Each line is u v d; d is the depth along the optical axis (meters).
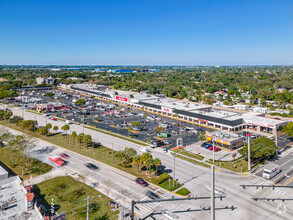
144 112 175.75
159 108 171.25
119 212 52.47
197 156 88.25
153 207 54.91
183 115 152.75
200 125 137.75
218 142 99.81
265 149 79.81
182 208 54.41
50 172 73.50
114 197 59.16
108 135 115.19
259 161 83.38
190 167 78.44
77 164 79.88
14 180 67.56
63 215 47.97
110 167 77.81
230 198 58.88
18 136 79.62
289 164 80.69
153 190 63.19
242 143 101.06
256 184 66.31
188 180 69.06
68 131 121.50
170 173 73.69
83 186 64.38
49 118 150.88
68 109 182.62
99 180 68.44
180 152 92.50
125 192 61.81
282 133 119.62
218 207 54.84
